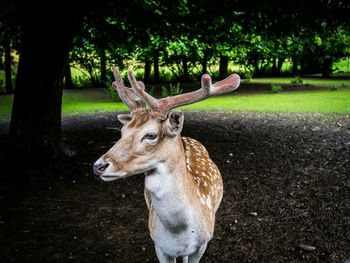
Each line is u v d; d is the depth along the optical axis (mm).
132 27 7754
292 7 7199
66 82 20656
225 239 3973
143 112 2354
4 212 4602
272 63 31250
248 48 20078
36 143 6051
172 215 2402
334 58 26328
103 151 7012
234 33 11484
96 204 4863
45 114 6047
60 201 4945
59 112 6242
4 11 6332
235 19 7984
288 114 11172
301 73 29500
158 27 7766
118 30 8008
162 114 2312
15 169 5801
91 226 4285
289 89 18172
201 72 26062
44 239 4004
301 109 12047
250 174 5887
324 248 3721
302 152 7047
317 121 9977
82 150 7027
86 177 5742
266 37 8680
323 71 26859
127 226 4281
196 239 2598
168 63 23984
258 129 9117
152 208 2682
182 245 2559
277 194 5094
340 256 3568
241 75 26469
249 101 14242
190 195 2479
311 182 5500
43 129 6066
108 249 3811
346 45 23719
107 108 12844
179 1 7621
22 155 6020
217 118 10703
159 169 2326
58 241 3965
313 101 13805
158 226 2547
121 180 5668
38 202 4902
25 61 5906
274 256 3629
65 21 5695
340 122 9750
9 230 4180
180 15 7930
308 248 3695
